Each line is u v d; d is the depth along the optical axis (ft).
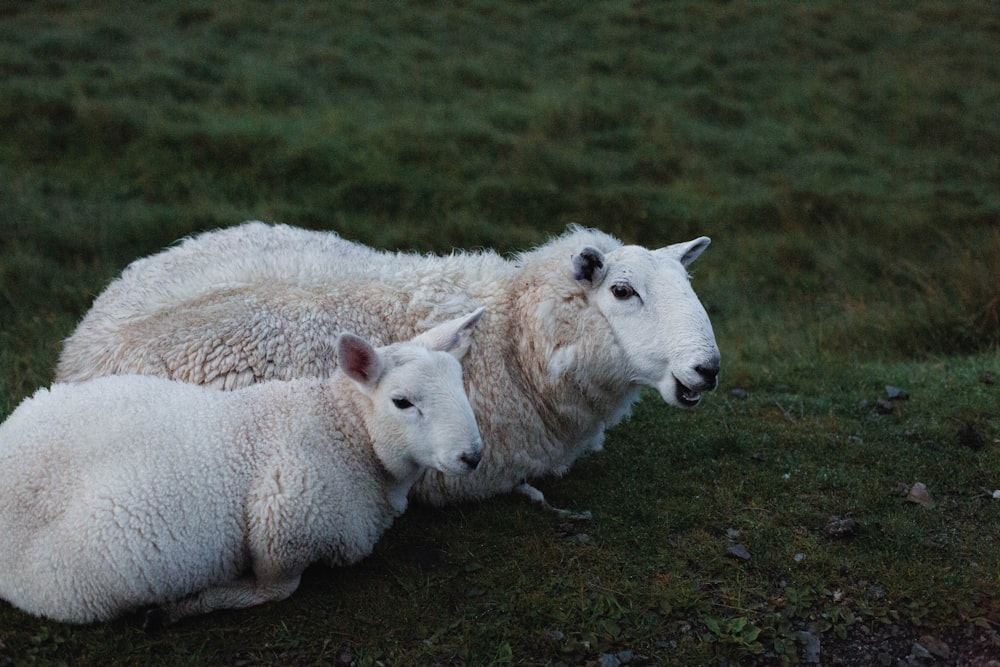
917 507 15.69
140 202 33.37
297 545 12.16
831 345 25.94
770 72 56.80
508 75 51.80
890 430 18.65
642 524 15.06
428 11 60.95
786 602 13.26
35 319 23.18
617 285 14.70
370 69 50.44
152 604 11.98
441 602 13.05
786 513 15.37
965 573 13.91
